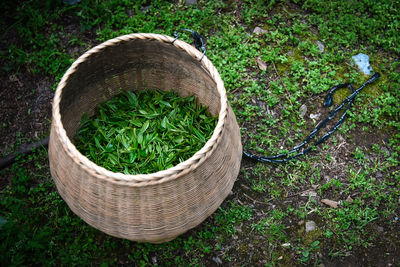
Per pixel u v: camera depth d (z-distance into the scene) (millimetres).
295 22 3451
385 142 3025
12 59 3164
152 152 2521
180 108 2803
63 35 3324
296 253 2613
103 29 3371
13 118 3018
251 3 3518
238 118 3072
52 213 2660
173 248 2596
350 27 3422
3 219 2488
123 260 2561
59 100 2096
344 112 3111
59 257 2502
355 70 3283
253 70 3256
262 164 2904
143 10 3479
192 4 3516
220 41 3305
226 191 2240
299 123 3043
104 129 2670
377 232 2684
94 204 2041
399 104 3117
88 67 2453
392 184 2842
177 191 1970
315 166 2918
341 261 2592
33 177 2791
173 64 2652
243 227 2695
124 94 2832
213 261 2586
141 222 2057
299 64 3225
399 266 2582
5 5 3369
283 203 2783
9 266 2402
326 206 2771
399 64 3303
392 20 3480
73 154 1896
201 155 1928
